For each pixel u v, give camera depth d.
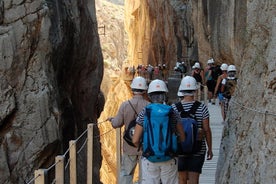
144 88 6.65
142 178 5.32
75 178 7.12
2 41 9.15
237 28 13.51
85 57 13.89
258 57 5.59
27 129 9.20
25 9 9.46
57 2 11.10
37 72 9.45
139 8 48.88
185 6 34.50
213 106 17.72
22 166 9.05
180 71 28.31
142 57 47.25
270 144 4.73
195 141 6.02
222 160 6.73
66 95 11.78
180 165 6.18
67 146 11.24
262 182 4.76
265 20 5.37
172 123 5.22
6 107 9.04
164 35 38.53
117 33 76.06
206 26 23.45
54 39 10.45
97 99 16.00
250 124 5.53
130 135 6.60
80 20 13.23
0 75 9.08
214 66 17.86
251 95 5.68
